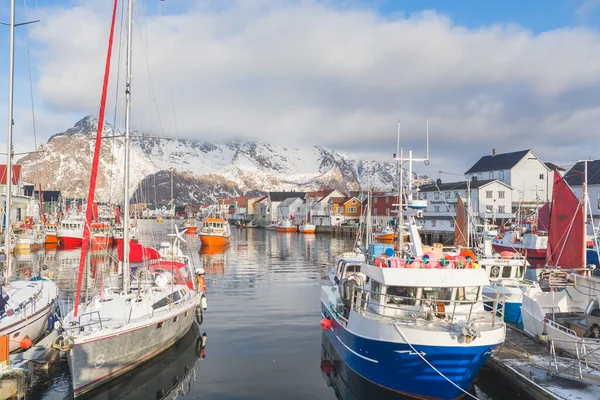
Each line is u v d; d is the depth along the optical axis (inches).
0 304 659.4
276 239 3339.1
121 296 733.3
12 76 787.4
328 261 1947.6
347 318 674.8
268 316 956.6
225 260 1988.2
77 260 1889.8
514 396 573.3
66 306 993.5
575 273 783.7
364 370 595.8
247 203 6245.1
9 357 593.3
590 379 540.1
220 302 1096.2
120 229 2706.7
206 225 2837.1
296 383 613.6
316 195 5088.6
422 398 550.3
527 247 1985.7
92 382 563.2
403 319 564.4
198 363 678.5
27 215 3026.6
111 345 580.7
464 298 582.9
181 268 904.9
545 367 593.0
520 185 3169.3
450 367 525.7
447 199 3206.2
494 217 2741.1
